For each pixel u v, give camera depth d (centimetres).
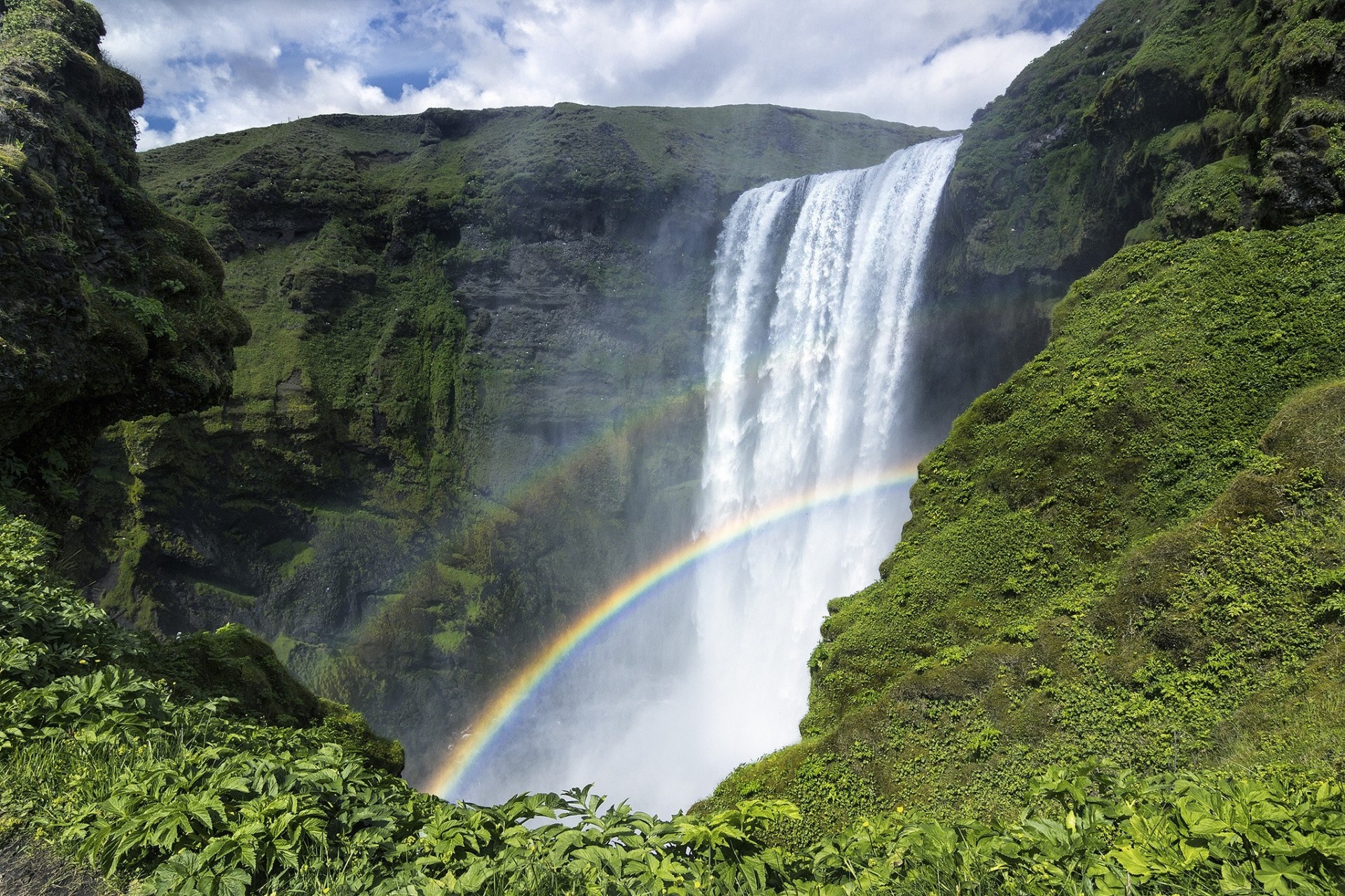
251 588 5375
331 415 5941
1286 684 1220
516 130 7531
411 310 6538
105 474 4803
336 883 500
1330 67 2033
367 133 7988
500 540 5916
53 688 722
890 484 4325
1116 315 2216
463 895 478
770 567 5009
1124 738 1372
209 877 472
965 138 4066
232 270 6288
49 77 1909
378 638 5456
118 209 2053
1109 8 3841
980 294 3862
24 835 550
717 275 6156
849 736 1689
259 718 1390
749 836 582
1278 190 2056
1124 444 1925
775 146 7944
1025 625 1717
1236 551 1461
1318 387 1639
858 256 4747
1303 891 403
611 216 6475
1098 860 476
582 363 6291
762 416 5347
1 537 1218
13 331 1494
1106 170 3164
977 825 568
